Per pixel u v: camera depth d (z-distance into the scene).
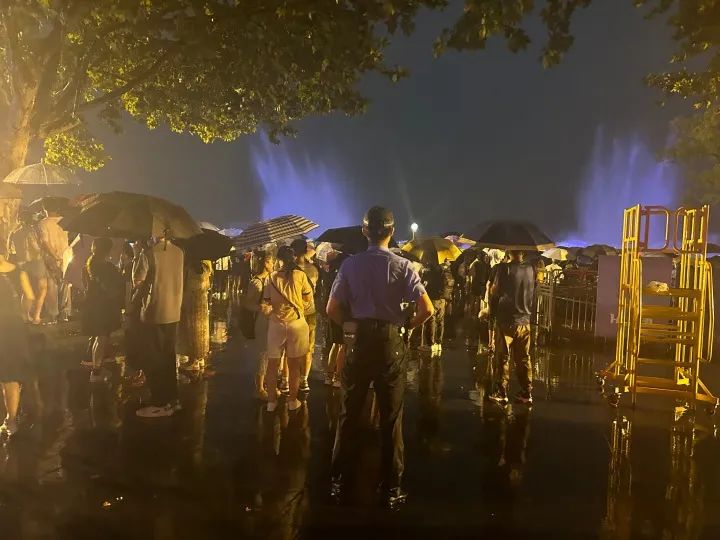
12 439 5.88
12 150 10.54
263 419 6.79
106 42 11.00
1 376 5.78
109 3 7.70
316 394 7.93
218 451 5.74
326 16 7.15
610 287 12.09
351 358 4.65
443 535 4.21
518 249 7.56
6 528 4.13
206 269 8.82
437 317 11.27
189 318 8.79
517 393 8.18
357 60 9.01
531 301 7.73
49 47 10.17
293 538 4.11
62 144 16.05
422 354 11.21
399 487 4.73
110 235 6.46
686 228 8.00
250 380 8.66
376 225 4.68
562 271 16.73
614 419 7.15
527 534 4.26
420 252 11.67
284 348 7.17
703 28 5.90
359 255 4.68
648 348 11.80
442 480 5.20
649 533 4.32
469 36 4.78
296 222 11.62
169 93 13.87
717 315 11.27
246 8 8.05
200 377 8.77
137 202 6.58
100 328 8.09
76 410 6.90
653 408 7.68
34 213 12.62
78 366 9.03
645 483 5.21
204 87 13.64
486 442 6.25
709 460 5.79
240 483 5.00
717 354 11.09
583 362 10.66
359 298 4.63
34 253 11.49
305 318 7.17
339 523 4.35
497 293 7.72
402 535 4.19
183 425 6.50
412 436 6.43
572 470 5.49
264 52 9.41
